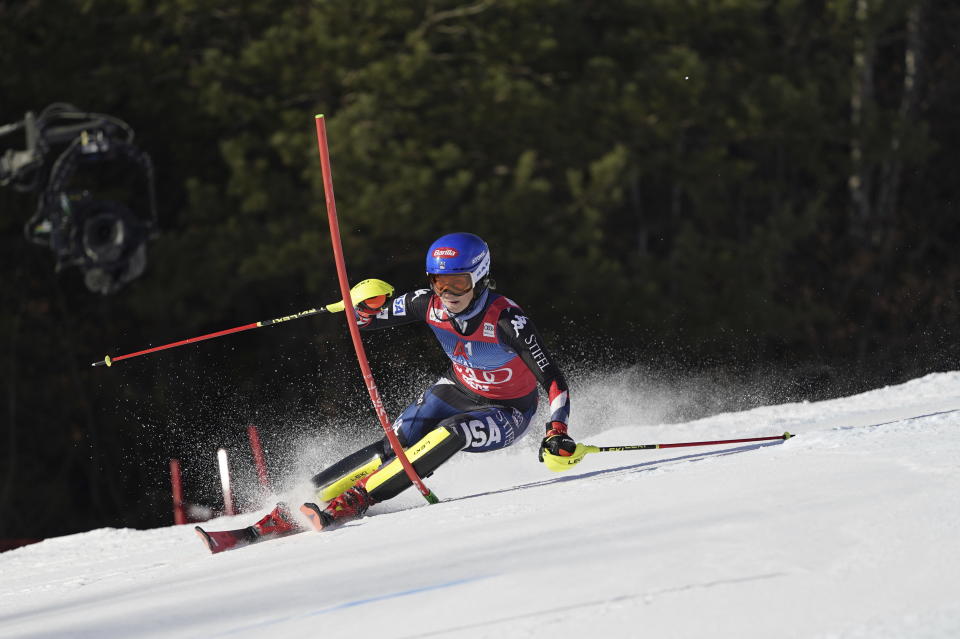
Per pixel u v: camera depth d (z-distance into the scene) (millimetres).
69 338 62438
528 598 8641
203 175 60406
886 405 24875
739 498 11172
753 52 64062
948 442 13148
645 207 79688
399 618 8695
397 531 13203
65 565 18609
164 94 54938
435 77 52969
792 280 76438
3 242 61562
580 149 57375
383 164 50250
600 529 10727
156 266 51656
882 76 84812
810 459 13344
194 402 61656
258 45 50906
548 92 57656
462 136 55250
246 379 61875
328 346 58469
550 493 14477
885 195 79500
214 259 50906
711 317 57469
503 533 11453
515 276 59281
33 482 64688
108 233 38344
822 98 64438
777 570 8508
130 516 62562
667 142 60375
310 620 9094
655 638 7461
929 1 78000
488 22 55625
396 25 52750
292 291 61125
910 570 8141
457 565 10141
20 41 52344
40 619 11547
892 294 78062
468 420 16750
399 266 60875
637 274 59125
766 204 80812
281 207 52844
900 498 10078
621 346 56125
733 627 7504
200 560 14672
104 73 52625
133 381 62594
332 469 17641
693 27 60750
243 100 52969
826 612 7562
